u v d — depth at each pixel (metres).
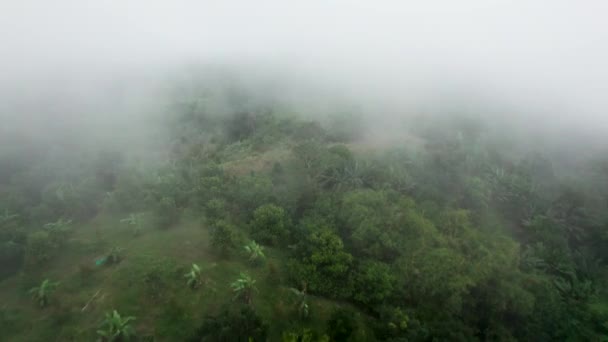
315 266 26.03
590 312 30.17
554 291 29.91
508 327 25.94
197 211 35.41
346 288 25.33
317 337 20.30
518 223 41.50
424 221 29.89
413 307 24.86
